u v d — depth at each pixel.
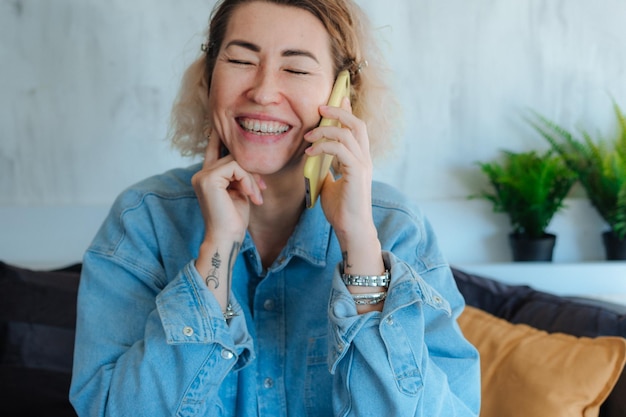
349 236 0.96
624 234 1.86
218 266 0.97
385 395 0.92
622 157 1.85
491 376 1.41
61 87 1.93
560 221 1.94
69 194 1.97
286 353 1.06
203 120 1.19
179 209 1.12
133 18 1.90
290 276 1.09
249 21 0.96
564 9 1.91
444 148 1.95
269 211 1.07
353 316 0.94
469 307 1.61
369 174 0.95
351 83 1.10
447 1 1.90
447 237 1.94
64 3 1.89
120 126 1.94
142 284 1.06
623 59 1.93
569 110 1.95
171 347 0.94
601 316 1.50
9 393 1.50
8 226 1.93
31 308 1.59
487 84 1.93
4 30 1.90
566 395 1.30
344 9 1.02
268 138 0.97
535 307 1.61
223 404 1.03
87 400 0.96
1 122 1.94
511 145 1.95
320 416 1.04
